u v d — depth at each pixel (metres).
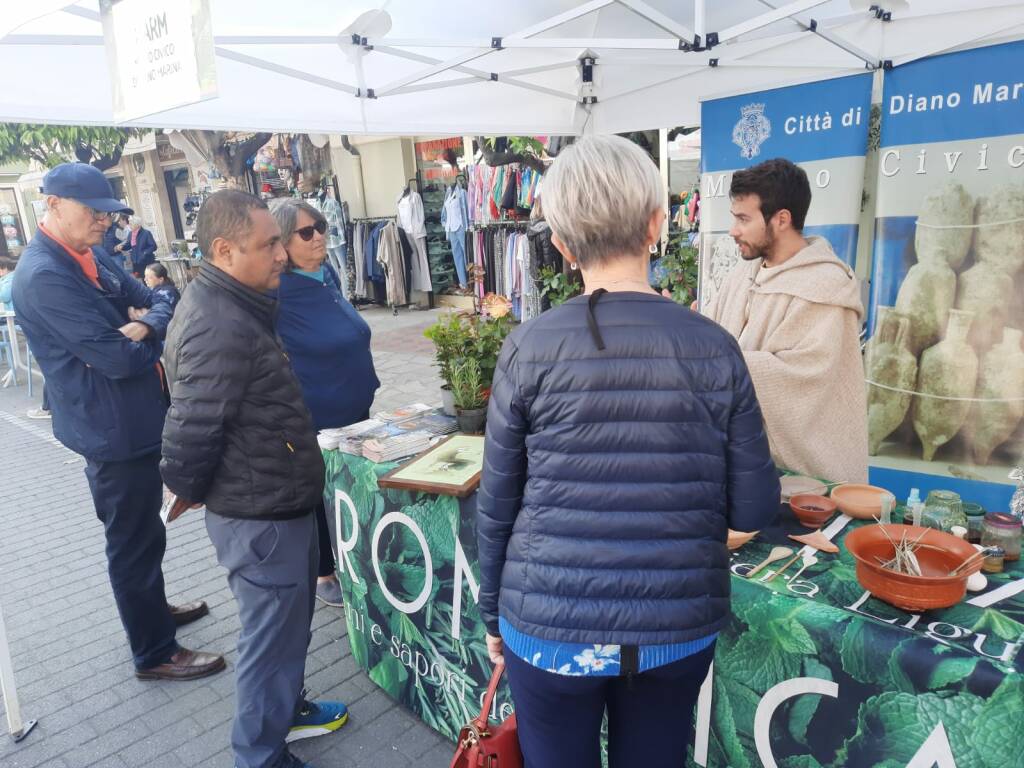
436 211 9.65
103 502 2.27
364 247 9.84
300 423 1.77
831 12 2.92
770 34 3.09
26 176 12.73
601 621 0.99
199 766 2.08
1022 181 2.64
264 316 1.71
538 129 3.91
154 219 13.52
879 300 3.09
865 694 1.17
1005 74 2.59
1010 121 2.62
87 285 2.15
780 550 1.44
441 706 2.08
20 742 2.21
